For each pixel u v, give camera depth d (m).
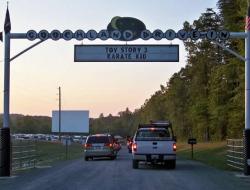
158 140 27.11
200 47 82.12
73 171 25.83
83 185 19.08
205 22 78.25
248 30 23.42
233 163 30.08
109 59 23.73
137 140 27.28
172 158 27.03
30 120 165.25
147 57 23.70
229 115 64.25
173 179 21.41
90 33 23.61
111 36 23.55
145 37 23.56
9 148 23.53
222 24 72.56
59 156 46.62
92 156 37.59
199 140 88.44
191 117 88.50
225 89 63.78
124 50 23.77
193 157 43.19
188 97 99.81
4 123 23.53
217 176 22.86
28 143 39.75
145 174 23.91
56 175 23.50
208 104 77.88
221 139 75.69
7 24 23.48
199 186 18.77
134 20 23.62
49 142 85.06
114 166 29.70
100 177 22.33
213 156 41.78
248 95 23.28
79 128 75.94
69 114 76.31
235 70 60.53
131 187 18.41
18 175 23.80
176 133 102.81
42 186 18.84
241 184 19.50
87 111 75.94
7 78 23.56
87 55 23.81
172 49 23.72
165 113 122.25
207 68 81.50
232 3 59.72
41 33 23.67
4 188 18.28
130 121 189.12
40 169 27.67
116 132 185.00
